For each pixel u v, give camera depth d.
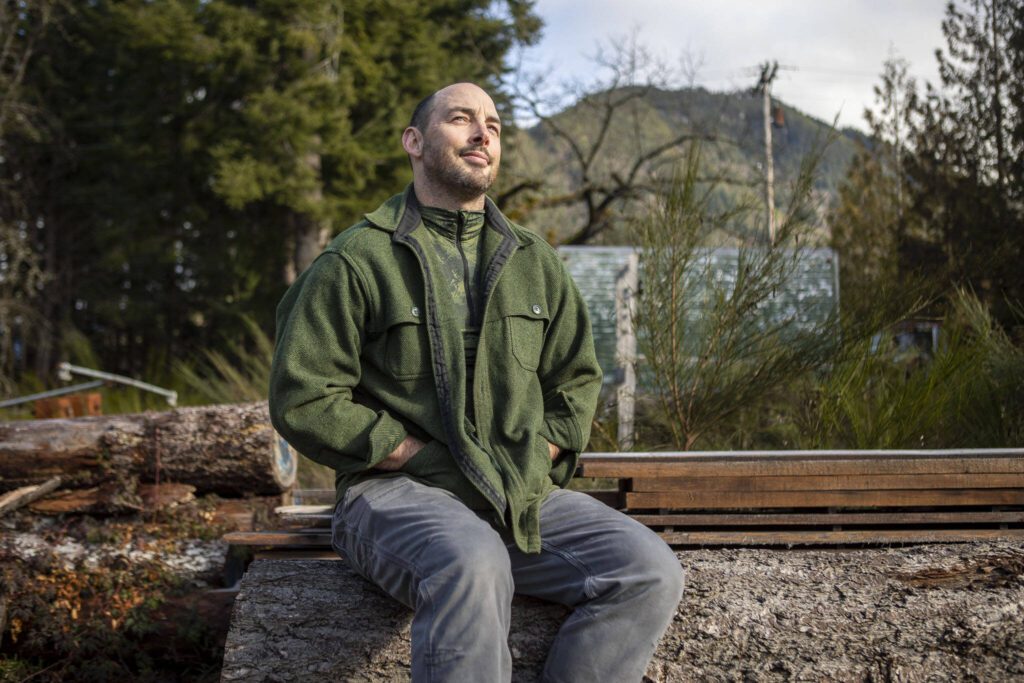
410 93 15.52
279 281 16.73
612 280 10.67
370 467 2.39
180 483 3.87
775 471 2.81
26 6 15.14
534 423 2.48
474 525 2.23
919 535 2.84
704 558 2.68
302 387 2.35
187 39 13.95
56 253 17.66
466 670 2.07
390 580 2.29
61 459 3.76
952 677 2.52
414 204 2.61
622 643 2.26
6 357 14.95
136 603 3.40
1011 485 2.85
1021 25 6.26
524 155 17.95
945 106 6.78
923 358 4.70
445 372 2.43
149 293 18.36
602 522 2.37
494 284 2.52
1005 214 5.97
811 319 4.69
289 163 14.05
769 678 2.52
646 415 4.64
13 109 15.29
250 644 2.56
